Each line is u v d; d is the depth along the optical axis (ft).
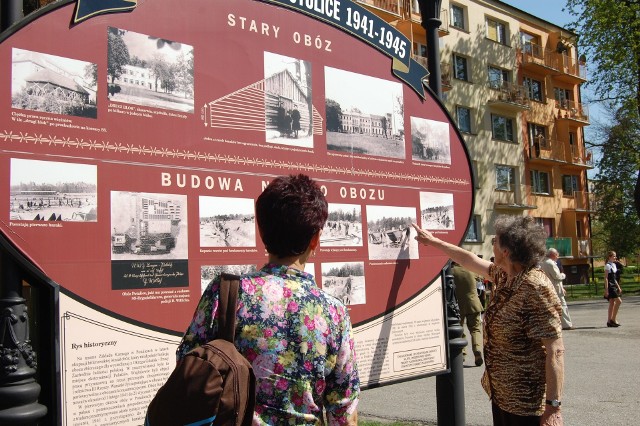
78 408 8.28
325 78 12.46
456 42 99.91
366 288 12.62
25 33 8.34
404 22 86.38
